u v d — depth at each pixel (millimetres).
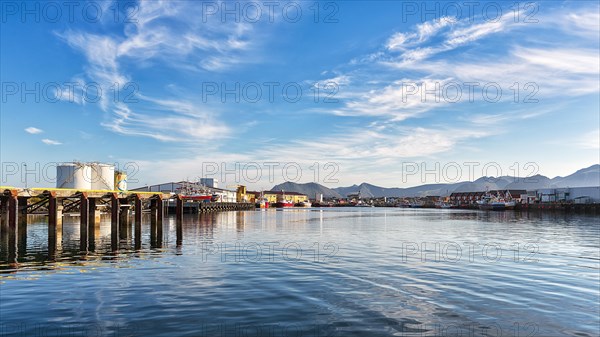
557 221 78375
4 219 33594
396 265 22484
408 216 112625
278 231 49219
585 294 16078
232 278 18562
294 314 13133
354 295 15609
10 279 18094
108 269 20672
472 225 65062
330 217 104812
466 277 19156
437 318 12883
